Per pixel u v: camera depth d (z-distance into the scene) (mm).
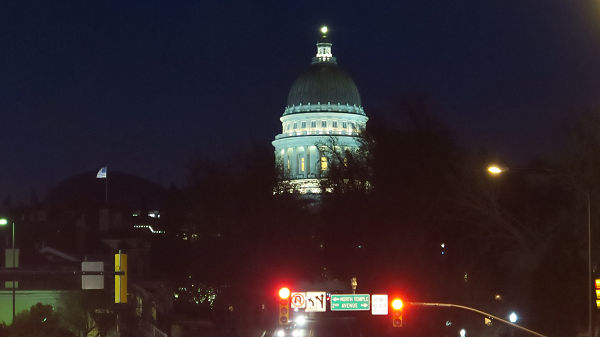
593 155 66500
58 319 69812
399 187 84312
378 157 87062
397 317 46969
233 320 105188
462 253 79312
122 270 35094
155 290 102688
